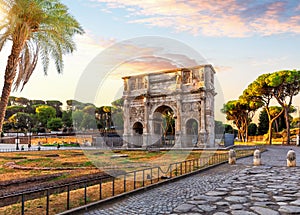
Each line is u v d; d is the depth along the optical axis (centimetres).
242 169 1666
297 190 1005
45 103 12488
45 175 1444
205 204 823
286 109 5697
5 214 772
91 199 910
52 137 7575
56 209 810
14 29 1337
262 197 902
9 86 1353
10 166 1991
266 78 5559
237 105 7269
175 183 1184
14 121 9769
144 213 739
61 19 1505
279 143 6166
